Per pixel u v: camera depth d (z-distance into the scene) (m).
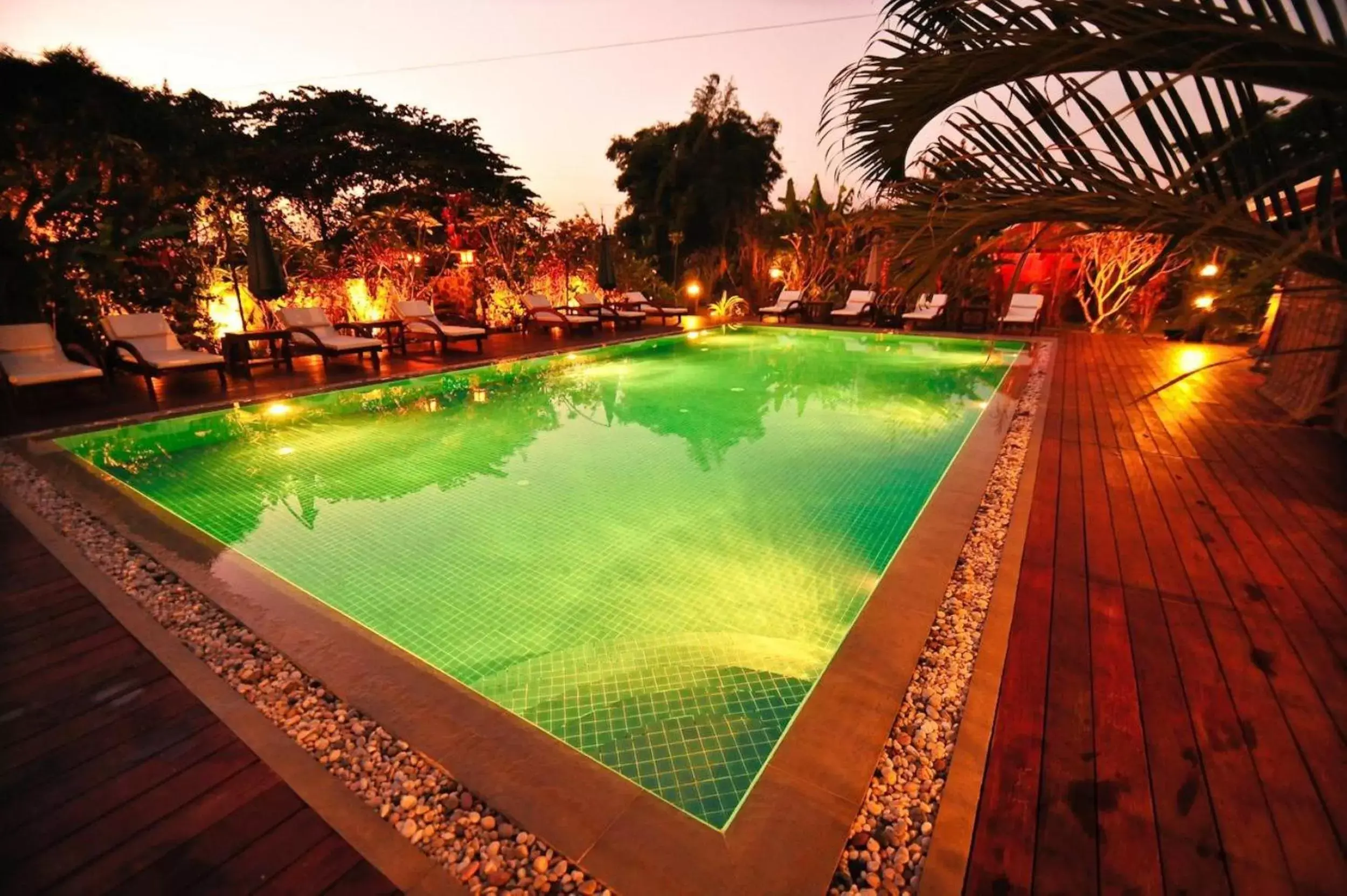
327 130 23.17
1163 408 6.11
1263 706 2.06
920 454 5.69
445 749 1.89
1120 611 2.62
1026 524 3.46
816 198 15.77
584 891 1.47
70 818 1.65
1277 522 3.52
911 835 1.63
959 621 2.56
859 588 3.46
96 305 7.73
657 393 8.17
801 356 10.79
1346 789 1.73
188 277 8.79
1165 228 1.43
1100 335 11.79
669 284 19.38
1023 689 2.14
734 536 4.05
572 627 3.09
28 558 3.03
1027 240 1.70
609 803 1.71
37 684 2.16
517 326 11.93
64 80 10.36
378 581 3.51
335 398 7.07
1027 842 1.57
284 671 2.25
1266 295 1.36
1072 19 1.17
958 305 12.51
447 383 8.20
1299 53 1.03
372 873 1.51
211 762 1.84
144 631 2.47
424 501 4.62
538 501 4.62
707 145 23.88
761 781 1.78
